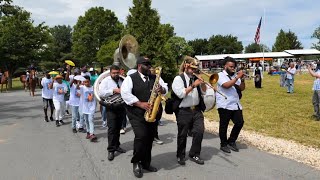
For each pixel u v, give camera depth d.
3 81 25.81
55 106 9.99
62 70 11.88
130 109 5.33
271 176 5.33
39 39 31.72
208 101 6.57
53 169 5.84
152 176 5.41
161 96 5.35
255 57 55.62
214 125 9.63
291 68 18.62
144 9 21.09
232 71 6.48
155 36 20.97
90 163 6.16
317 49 59.53
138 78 5.37
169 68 21.11
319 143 7.36
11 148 7.32
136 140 5.29
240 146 7.18
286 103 14.17
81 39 62.97
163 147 7.23
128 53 8.88
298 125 9.41
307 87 22.61
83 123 9.01
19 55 30.08
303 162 6.04
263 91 19.77
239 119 6.64
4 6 28.52
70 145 7.54
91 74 11.47
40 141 7.96
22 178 5.41
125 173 5.59
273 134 8.28
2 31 29.66
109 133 6.38
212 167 5.81
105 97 6.43
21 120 11.23
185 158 6.35
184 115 5.85
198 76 5.65
